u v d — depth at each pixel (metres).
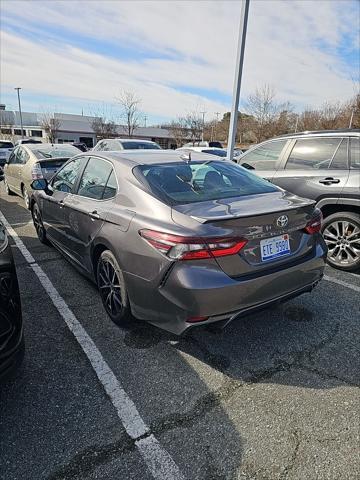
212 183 3.07
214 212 2.47
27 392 2.35
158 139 51.59
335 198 4.42
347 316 3.33
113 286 3.04
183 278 2.29
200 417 2.16
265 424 2.11
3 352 2.06
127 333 3.02
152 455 1.90
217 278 2.30
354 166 4.37
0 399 2.29
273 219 2.52
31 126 55.41
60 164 7.46
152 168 3.08
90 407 2.22
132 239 2.64
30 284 3.96
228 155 8.14
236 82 7.60
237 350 2.81
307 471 1.82
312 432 2.05
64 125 48.75
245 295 2.39
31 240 5.60
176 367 2.61
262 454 1.91
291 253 2.71
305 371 2.57
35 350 2.79
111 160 3.35
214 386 2.42
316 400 2.29
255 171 5.33
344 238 4.46
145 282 2.54
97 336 2.98
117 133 46.72
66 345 2.86
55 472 1.81
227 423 2.11
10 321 2.16
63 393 2.34
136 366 2.61
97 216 3.13
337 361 2.69
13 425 2.09
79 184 3.79
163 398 2.31
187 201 2.71
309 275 2.82
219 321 2.38
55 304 3.51
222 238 2.30
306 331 3.08
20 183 8.14
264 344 2.89
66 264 4.55
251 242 2.44
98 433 2.04
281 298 2.65
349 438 2.01
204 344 2.88
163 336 2.98
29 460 1.87
